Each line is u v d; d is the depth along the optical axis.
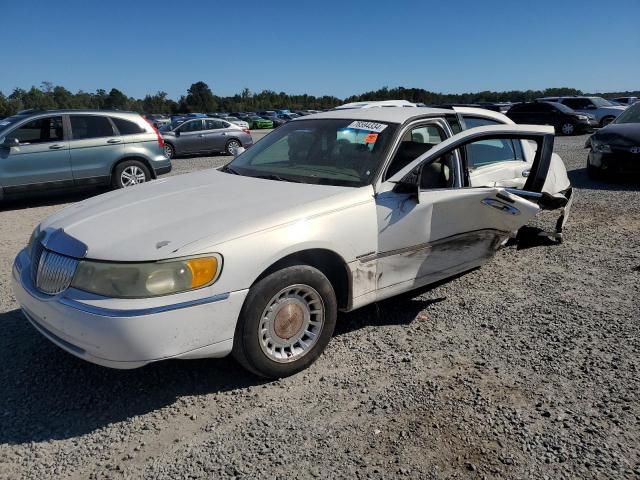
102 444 2.74
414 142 4.11
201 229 3.04
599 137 9.91
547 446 2.65
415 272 3.90
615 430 2.76
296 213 3.27
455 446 2.67
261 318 3.11
